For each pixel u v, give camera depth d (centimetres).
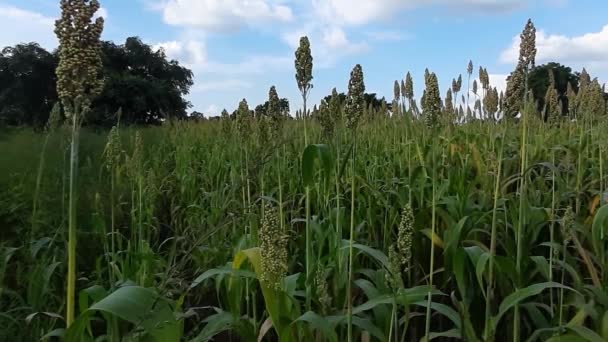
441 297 518
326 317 342
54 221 604
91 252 572
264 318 486
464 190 585
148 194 595
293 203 642
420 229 533
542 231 557
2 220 571
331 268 414
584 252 421
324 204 582
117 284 397
